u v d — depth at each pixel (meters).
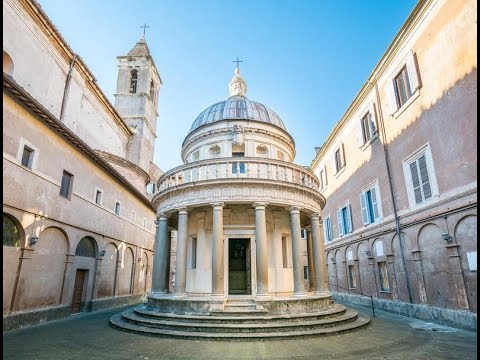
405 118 18.34
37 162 14.70
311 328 12.27
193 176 16.12
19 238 13.81
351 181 26.00
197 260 16.27
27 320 13.90
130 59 39.19
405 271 17.86
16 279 13.52
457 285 14.10
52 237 16.00
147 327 12.71
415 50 17.39
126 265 25.62
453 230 14.41
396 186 19.16
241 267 18.81
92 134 26.11
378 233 20.91
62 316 16.33
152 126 40.09
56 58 20.12
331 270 30.25
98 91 26.03
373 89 22.14
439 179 15.39
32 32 17.52
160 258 16.28
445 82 15.07
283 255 17.08
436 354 9.55
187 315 13.23
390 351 9.86
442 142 15.22
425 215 16.17
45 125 15.27
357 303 24.05
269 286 15.74
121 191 24.64
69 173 17.45
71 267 17.45
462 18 14.09
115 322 13.97
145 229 30.28
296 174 16.69
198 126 20.62
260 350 9.93
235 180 14.75
